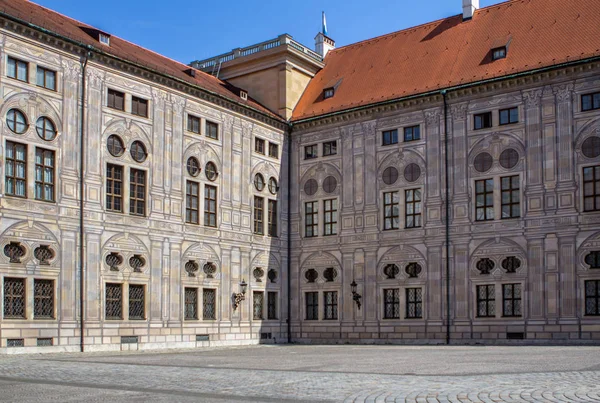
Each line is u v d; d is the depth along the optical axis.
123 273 42.47
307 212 54.50
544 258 43.94
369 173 51.53
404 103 50.16
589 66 43.34
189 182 47.59
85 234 40.56
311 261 53.62
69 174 40.06
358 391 16.45
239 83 59.12
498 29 51.88
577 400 14.23
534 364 23.72
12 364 27.80
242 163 51.66
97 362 28.48
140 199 44.19
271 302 53.00
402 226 49.56
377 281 50.16
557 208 43.81
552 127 44.47
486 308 45.81
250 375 21.17
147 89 45.25
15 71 38.00
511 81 45.97
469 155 47.41
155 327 43.97
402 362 26.11
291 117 56.25
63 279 39.12
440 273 47.62
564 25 48.12
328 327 52.03
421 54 54.44
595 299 42.09
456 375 19.94
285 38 56.09
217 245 48.91
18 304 37.12
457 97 48.25
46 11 44.31
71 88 40.69
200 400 15.49
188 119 48.00
